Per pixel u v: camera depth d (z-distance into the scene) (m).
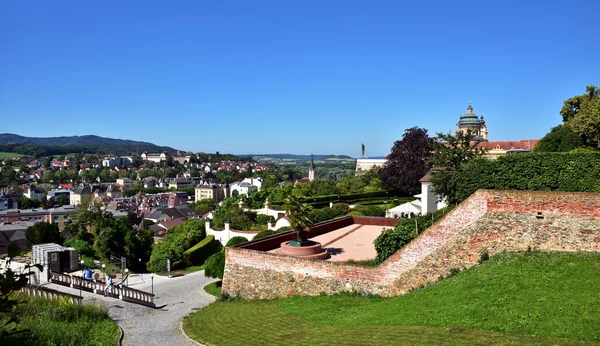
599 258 16.55
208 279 34.31
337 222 35.94
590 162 19.25
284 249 24.28
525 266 16.97
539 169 20.30
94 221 55.88
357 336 14.45
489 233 18.97
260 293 23.33
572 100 41.94
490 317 13.75
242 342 16.80
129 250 47.66
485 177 21.59
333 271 21.27
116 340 18.22
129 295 26.95
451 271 19.20
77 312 20.31
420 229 23.20
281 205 53.78
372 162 106.00
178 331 20.12
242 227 46.81
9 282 5.49
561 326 12.24
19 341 5.84
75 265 36.34
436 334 13.29
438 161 29.22
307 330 16.77
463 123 83.19
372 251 26.33
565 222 17.77
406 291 19.70
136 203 169.25
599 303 13.09
